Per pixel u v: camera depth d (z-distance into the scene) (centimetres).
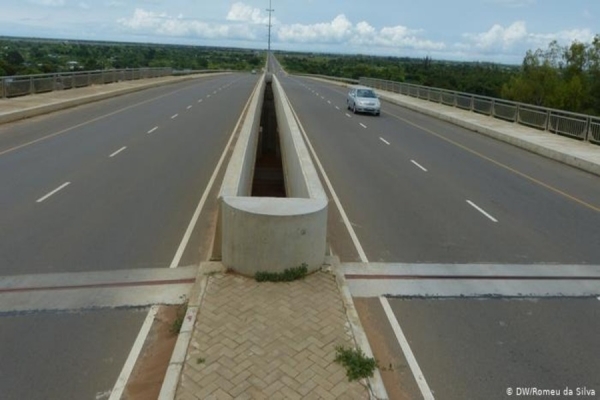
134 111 2644
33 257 751
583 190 1340
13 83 2639
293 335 514
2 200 1023
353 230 930
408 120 2897
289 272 641
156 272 714
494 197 1219
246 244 636
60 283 672
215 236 712
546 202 1194
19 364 502
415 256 813
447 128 2603
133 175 1277
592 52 6366
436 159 1702
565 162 1720
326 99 4038
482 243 886
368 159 1647
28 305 615
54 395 458
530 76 6612
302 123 2497
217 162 1473
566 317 632
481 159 1744
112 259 753
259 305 572
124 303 625
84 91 3272
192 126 2195
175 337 548
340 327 533
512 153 1902
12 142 1642
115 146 1656
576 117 2108
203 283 623
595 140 1941
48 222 902
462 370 515
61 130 1925
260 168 2450
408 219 1009
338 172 1431
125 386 472
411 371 511
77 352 523
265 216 623
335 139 2047
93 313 601
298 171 1009
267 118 3459
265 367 460
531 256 833
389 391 478
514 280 736
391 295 675
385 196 1184
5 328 564
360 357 477
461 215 1052
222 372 451
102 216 946
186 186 1188
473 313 635
